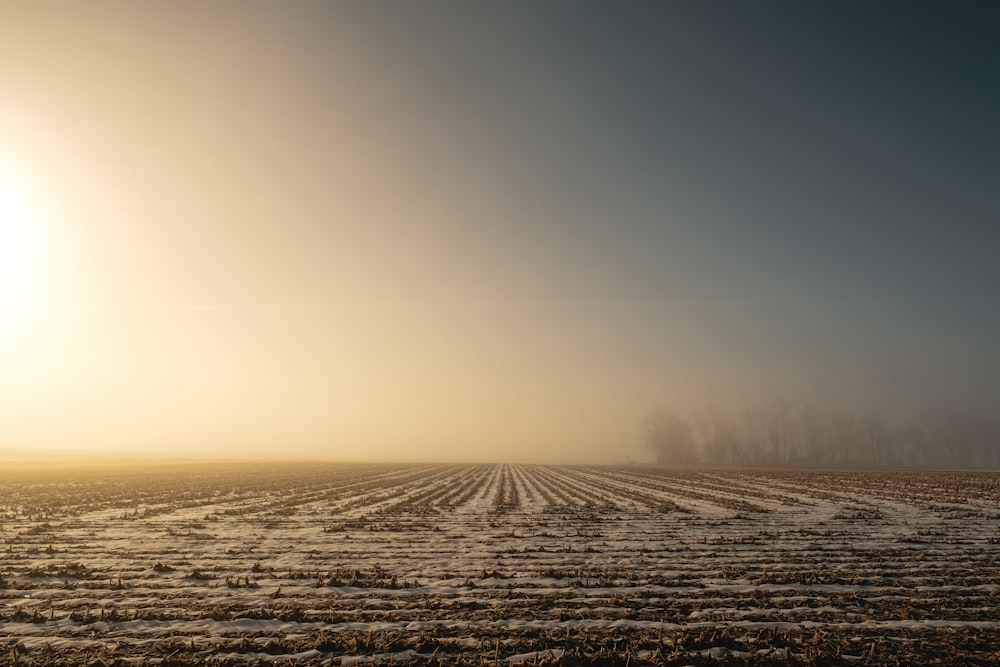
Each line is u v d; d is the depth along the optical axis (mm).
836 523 20281
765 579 11539
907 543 16016
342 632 8547
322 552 15320
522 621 9062
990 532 17797
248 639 8195
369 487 43500
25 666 7309
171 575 12445
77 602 10281
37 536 18125
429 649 7867
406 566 13484
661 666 7281
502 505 28453
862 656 7426
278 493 36812
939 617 9078
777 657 7469
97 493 35094
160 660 7461
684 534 18234
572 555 14734
